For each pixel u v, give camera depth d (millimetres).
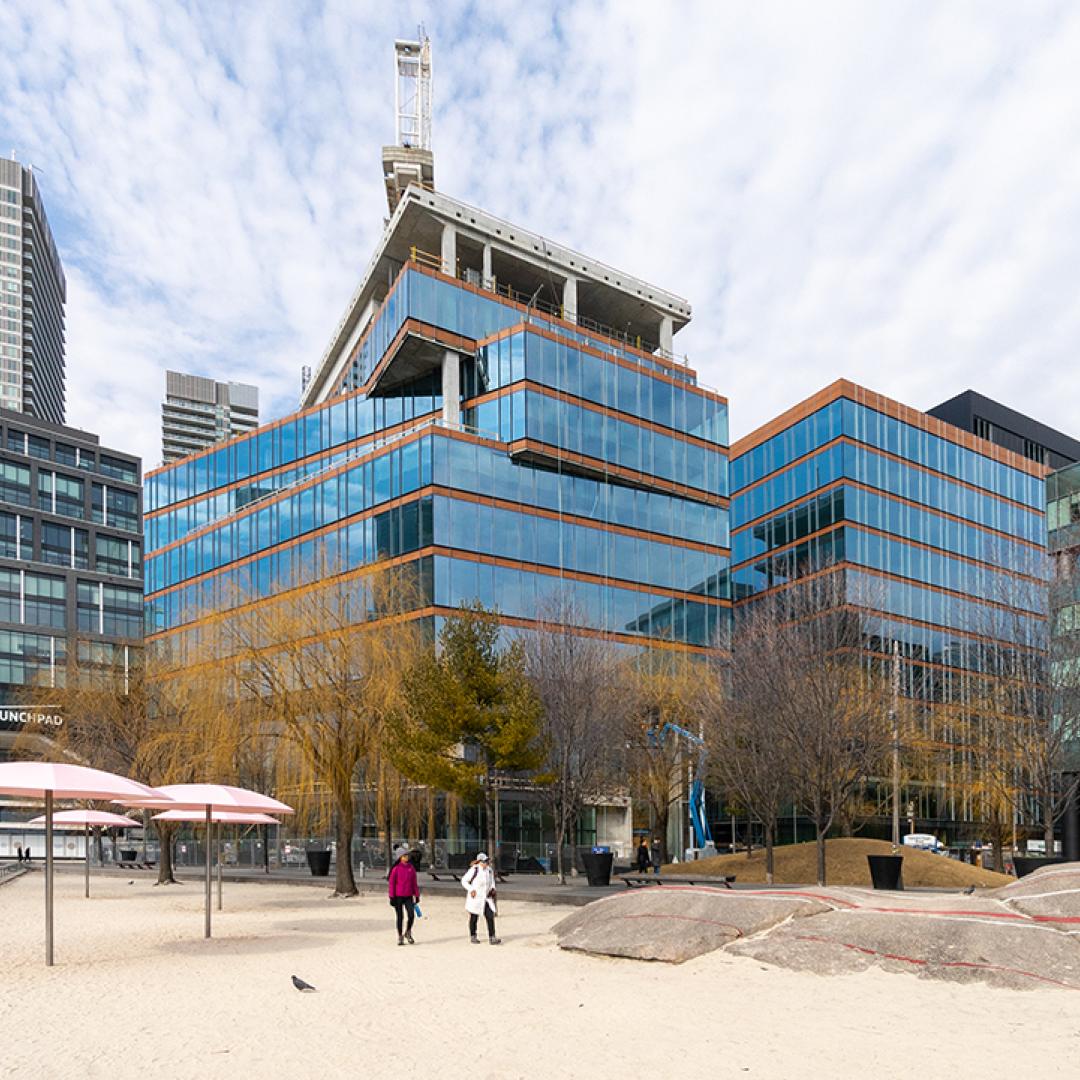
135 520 122125
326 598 29734
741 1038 9273
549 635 35531
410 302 51219
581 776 31422
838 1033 9484
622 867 37156
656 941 14555
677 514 56531
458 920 21344
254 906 26047
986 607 39438
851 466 60625
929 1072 7988
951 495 67312
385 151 72625
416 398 56688
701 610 56344
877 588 43562
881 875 24531
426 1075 7973
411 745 26453
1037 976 12172
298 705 28547
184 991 12258
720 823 58500
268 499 58844
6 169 197875
